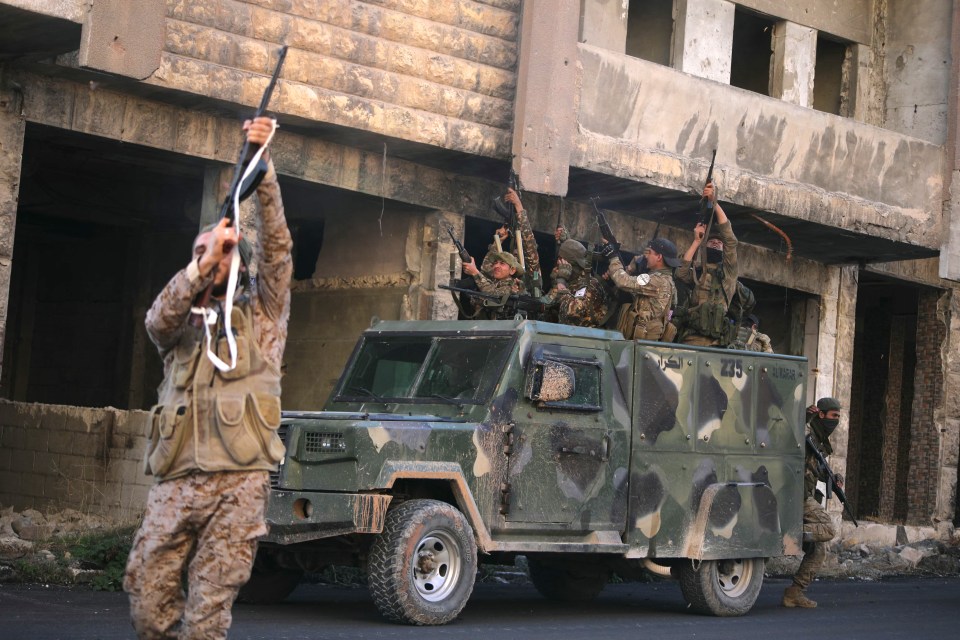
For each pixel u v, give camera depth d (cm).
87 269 1827
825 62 1891
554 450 886
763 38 1833
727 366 1010
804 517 1090
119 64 989
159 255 1722
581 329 920
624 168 1349
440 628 794
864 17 1845
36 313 1892
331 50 1151
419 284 1338
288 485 802
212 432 427
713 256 1084
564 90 1267
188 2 1061
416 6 1203
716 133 1446
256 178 428
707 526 970
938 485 1994
